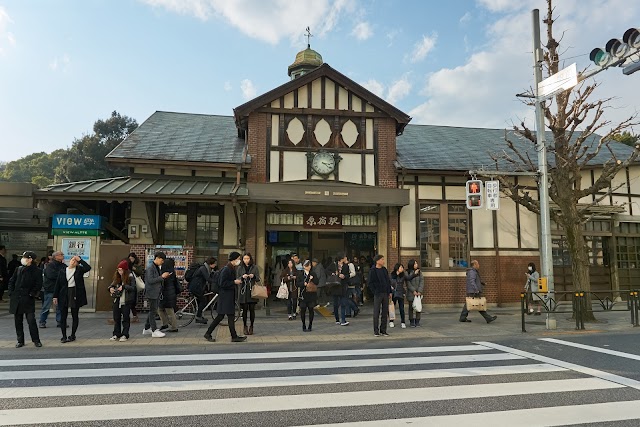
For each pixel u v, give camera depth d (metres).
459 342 9.14
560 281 17.33
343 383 5.82
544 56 13.10
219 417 4.53
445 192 16.36
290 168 15.31
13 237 17.42
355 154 15.75
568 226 12.95
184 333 9.97
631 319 11.63
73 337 8.84
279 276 17.36
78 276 8.91
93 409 4.74
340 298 11.53
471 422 4.44
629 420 4.52
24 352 7.87
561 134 12.91
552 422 4.45
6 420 4.41
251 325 9.86
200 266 11.67
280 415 4.60
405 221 15.93
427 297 15.76
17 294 8.24
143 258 13.05
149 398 5.14
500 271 16.31
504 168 16.61
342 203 14.62
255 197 13.77
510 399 5.20
